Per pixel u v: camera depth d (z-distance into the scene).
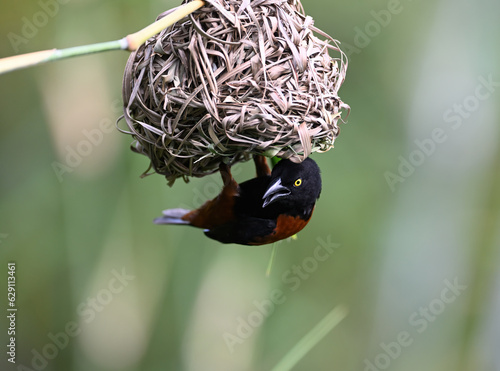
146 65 4.19
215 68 4.11
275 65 4.17
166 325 9.08
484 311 10.69
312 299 12.23
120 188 8.36
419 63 10.25
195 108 4.13
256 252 10.82
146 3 7.89
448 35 9.91
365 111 11.68
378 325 11.06
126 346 9.16
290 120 4.20
